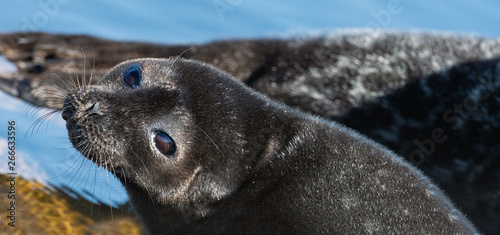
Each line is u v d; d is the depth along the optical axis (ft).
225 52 98.68
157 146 59.31
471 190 87.56
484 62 94.58
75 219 66.28
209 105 60.49
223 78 62.59
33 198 67.36
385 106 91.71
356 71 94.48
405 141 89.86
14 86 91.15
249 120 61.05
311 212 58.54
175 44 101.24
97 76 93.09
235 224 60.13
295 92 94.27
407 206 58.44
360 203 58.29
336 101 92.89
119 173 61.41
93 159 60.29
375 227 57.31
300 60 96.73
